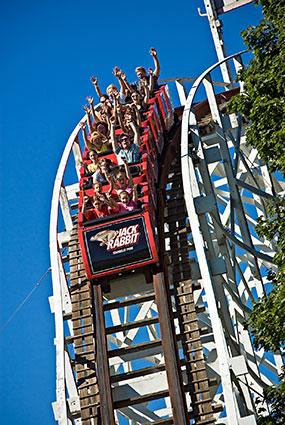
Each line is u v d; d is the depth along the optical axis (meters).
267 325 20.56
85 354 22.86
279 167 21.50
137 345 22.78
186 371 22.16
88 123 26.66
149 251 22.98
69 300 24.92
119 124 26.16
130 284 23.84
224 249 26.77
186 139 25.86
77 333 23.23
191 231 24.66
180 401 21.14
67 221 26.95
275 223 22.00
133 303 23.70
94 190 23.73
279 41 22.80
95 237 23.20
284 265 20.88
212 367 24.53
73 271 24.56
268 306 20.77
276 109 21.88
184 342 22.50
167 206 25.69
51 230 25.22
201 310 23.34
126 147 24.92
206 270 22.94
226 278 26.91
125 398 23.19
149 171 24.72
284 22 22.97
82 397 22.22
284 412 21.23
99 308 23.03
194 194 25.08
